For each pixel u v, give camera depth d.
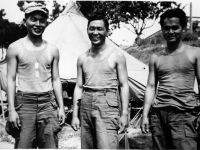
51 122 3.38
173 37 3.16
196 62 3.13
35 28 3.29
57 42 7.74
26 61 3.28
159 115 3.25
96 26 3.32
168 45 3.27
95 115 3.30
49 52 3.40
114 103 3.36
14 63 3.32
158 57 3.33
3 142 6.05
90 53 3.48
